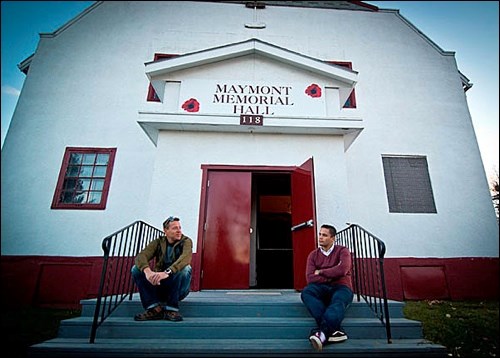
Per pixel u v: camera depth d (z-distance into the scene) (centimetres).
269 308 368
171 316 335
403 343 311
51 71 819
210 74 649
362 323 335
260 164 593
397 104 838
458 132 817
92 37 867
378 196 744
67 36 862
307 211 534
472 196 755
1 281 639
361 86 857
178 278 340
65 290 637
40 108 778
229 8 941
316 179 587
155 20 906
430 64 897
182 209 559
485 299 667
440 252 700
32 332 474
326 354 288
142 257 342
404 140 800
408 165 780
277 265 885
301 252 536
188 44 880
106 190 719
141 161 752
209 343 307
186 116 569
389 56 899
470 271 688
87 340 315
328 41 912
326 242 373
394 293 661
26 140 746
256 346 297
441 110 839
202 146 597
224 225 563
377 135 801
